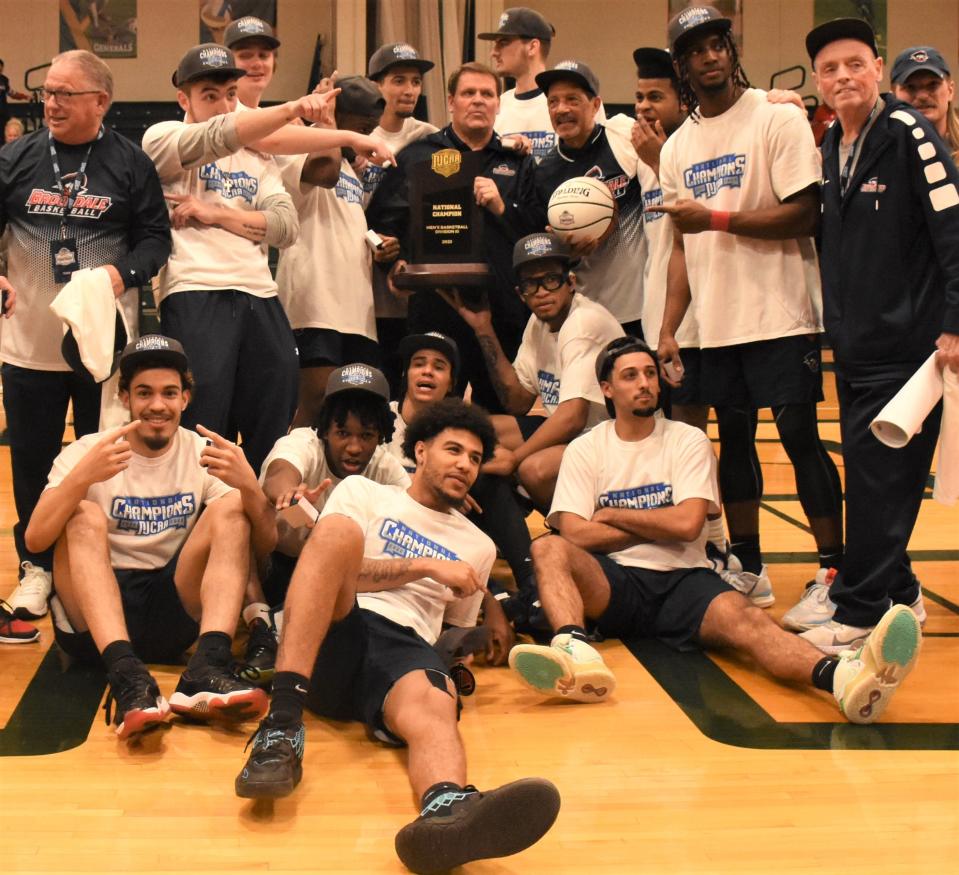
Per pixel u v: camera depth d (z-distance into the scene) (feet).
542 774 8.21
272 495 10.50
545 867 6.89
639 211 14.12
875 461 10.39
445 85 33.01
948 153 10.09
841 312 10.61
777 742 8.81
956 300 9.78
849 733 8.99
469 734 8.98
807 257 11.91
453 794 6.91
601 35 37.22
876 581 10.41
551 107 14.11
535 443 12.52
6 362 11.75
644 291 13.94
